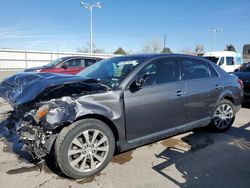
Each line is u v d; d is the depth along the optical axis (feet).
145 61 11.91
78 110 9.43
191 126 13.61
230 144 13.73
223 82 15.30
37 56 93.76
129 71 11.43
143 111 11.27
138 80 10.83
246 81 23.32
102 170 10.53
